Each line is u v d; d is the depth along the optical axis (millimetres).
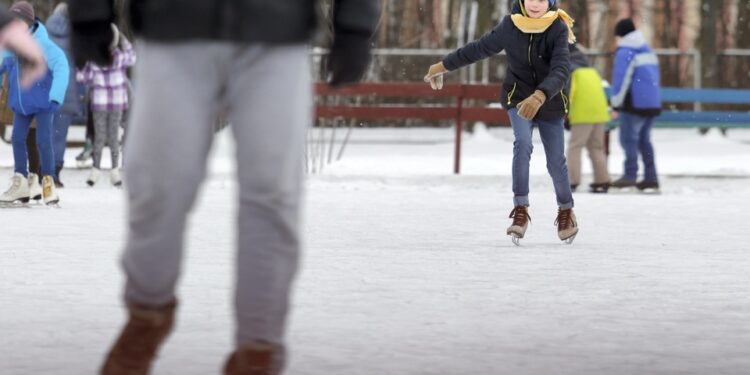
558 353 10617
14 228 23453
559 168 21453
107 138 40469
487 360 10219
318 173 43438
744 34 73250
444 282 15672
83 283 15070
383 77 68062
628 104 38969
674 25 74312
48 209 28641
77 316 12383
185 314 12453
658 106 39031
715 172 46750
